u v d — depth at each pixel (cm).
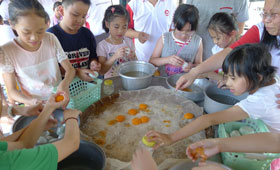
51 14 346
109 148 129
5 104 183
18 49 153
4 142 88
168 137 123
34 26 125
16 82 171
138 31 273
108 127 147
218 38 203
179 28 212
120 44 241
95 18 374
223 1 254
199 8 262
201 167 89
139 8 284
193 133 125
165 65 241
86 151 113
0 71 151
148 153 97
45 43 164
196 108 166
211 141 106
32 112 126
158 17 288
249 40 159
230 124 139
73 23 182
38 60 163
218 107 152
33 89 171
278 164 92
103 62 229
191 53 236
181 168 102
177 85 167
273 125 120
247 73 105
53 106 108
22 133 103
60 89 145
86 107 164
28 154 69
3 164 64
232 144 105
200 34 273
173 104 175
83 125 147
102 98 171
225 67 115
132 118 158
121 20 213
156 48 246
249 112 118
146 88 192
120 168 109
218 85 178
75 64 208
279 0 111
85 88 185
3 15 284
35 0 129
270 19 120
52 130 134
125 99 180
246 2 259
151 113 164
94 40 227
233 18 205
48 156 74
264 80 111
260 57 105
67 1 173
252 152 105
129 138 138
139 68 215
